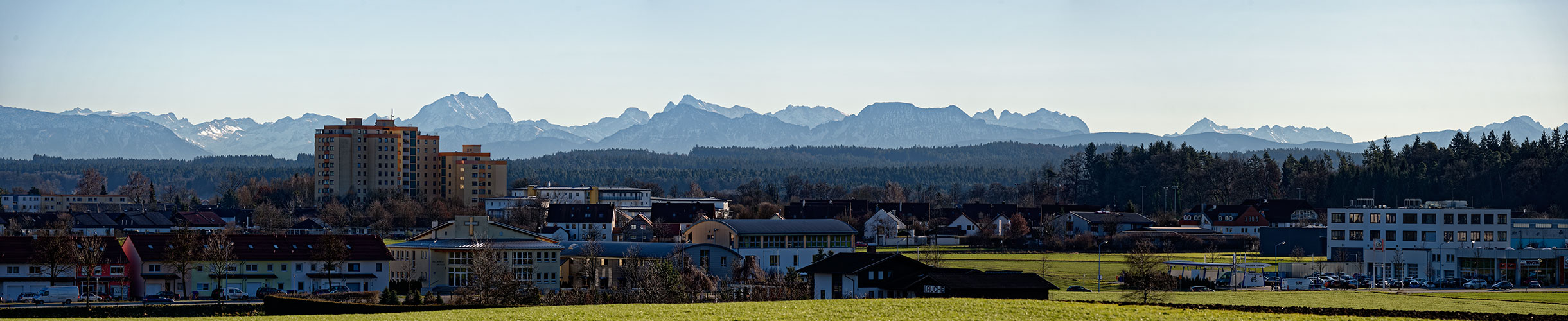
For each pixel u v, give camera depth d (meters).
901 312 101.44
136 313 127.38
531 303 133.00
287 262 171.50
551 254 183.25
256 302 144.38
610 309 103.44
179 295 160.88
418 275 183.38
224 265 163.88
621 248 194.38
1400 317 110.56
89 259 155.88
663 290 138.62
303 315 105.25
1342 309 119.38
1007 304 108.06
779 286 146.50
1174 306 119.75
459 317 98.50
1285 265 192.75
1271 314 107.38
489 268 146.25
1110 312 102.62
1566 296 154.75
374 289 174.38
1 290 155.88
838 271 148.88
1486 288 181.62
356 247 176.12
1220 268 180.75
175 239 169.12
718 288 149.88
